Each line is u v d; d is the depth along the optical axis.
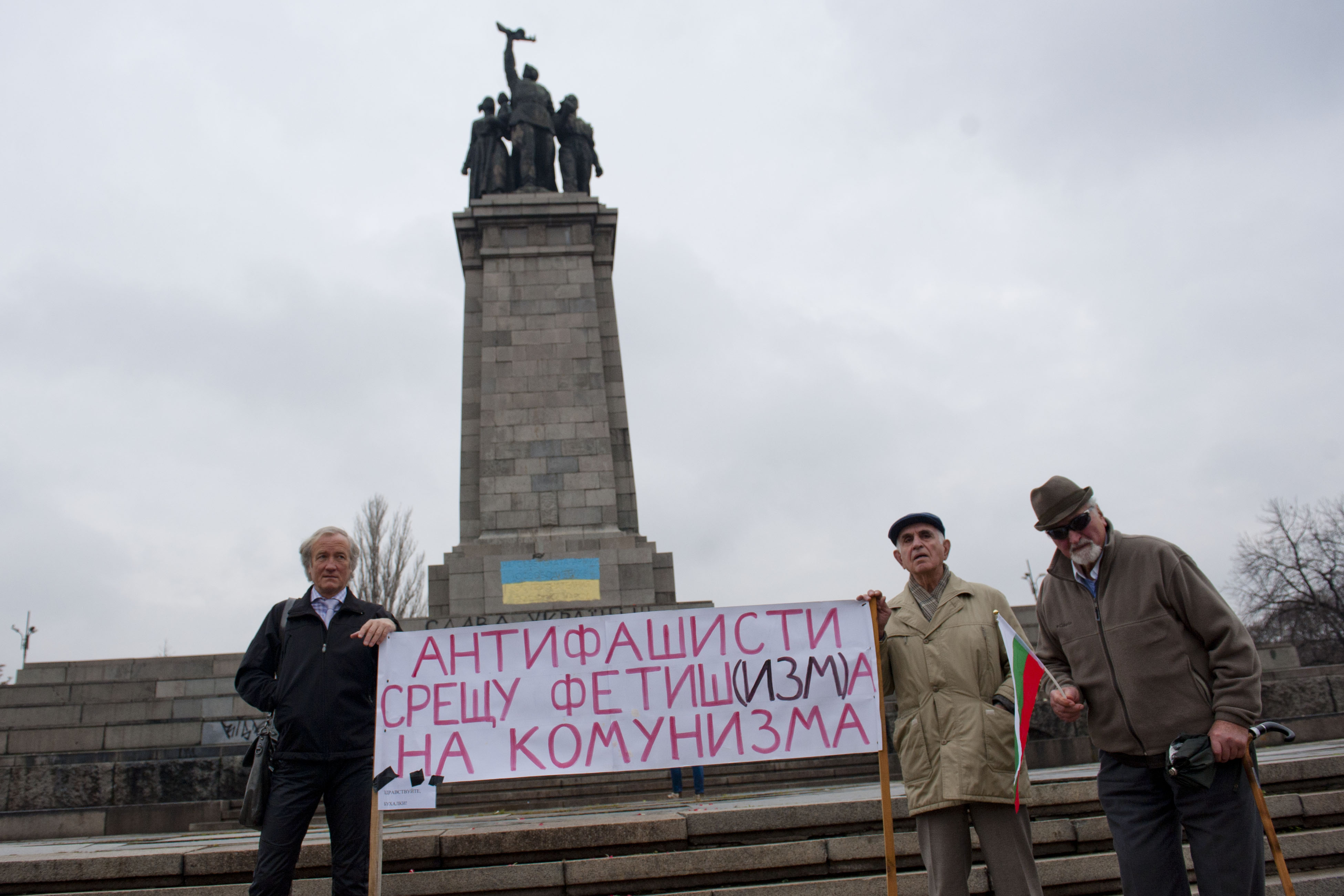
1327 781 8.23
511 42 25.55
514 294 22.64
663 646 6.53
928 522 5.84
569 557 20.23
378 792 6.12
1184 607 5.04
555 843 7.50
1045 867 7.24
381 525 38.47
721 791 14.63
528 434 21.50
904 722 5.61
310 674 6.02
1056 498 5.35
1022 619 19.81
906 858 7.47
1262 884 4.77
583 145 25.08
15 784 14.13
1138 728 5.07
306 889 7.12
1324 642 46.66
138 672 18.12
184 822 13.81
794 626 6.52
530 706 6.45
